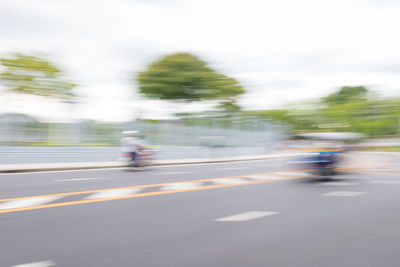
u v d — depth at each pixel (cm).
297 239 444
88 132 1825
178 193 806
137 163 1455
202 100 4478
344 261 367
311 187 934
